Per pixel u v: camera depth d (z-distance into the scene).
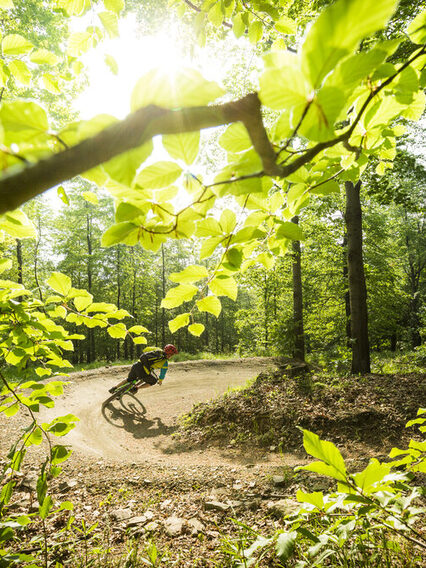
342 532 1.27
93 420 8.01
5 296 1.47
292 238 1.04
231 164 0.64
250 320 19.27
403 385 7.30
